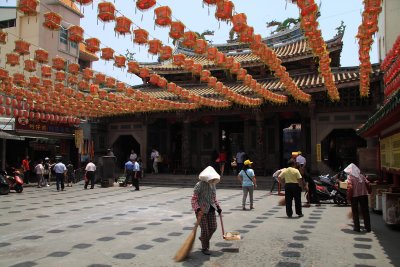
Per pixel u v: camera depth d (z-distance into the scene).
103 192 21.77
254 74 29.33
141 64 32.22
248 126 29.81
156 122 32.59
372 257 7.54
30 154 29.42
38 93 19.91
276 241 8.97
